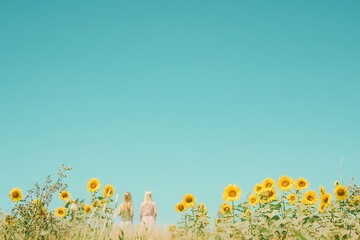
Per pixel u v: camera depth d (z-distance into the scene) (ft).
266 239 23.03
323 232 21.53
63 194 26.78
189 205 28.37
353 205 24.16
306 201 25.50
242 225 23.85
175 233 25.08
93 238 17.74
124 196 35.27
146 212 38.52
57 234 21.58
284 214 24.63
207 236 25.14
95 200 26.40
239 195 26.25
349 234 21.76
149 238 20.16
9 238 19.95
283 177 26.32
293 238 21.22
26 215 21.42
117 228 18.39
